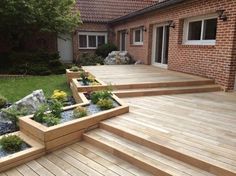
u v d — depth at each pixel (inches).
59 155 152.3
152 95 268.4
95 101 215.5
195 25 344.8
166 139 150.3
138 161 136.6
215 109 213.6
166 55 426.0
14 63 497.4
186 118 189.3
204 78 314.0
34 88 339.0
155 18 435.2
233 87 289.4
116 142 158.2
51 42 618.2
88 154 152.9
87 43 658.8
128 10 700.7
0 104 241.9
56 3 501.0
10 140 151.4
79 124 170.1
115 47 629.0
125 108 202.8
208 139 150.3
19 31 515.8
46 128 154.9
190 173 122.3
